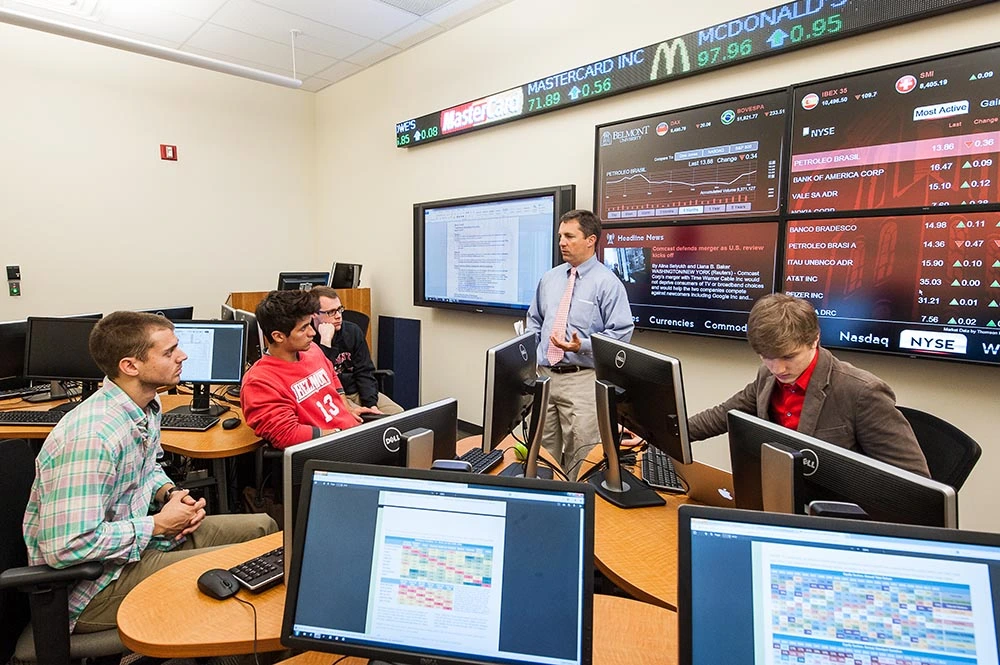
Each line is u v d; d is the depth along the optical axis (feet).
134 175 14.29
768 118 7.44
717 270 8.14
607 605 3.52
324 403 7.14
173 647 3.08
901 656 2.17
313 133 17.81
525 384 5.34
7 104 12.43
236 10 11.70
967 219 5.99
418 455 3.72
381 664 2.88
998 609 2.14
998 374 6.17
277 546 4.22
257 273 16.87
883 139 6.50
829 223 6.99
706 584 2.35
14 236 12.74
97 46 13.44
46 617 3.91
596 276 8.32
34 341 8.18
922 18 6.25
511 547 2.65
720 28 7.88
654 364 4.45
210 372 8.17
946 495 2.66
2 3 11.14
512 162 11.57
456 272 12.84
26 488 4.49
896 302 6.54
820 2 6.90
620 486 5.02
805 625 2.25
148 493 5.26
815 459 3.27
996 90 5.73
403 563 2.72
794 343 4.20
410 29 12.73
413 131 13.67
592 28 9.87
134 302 14.55
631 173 9.04
